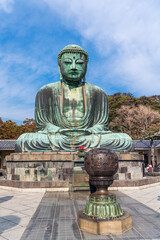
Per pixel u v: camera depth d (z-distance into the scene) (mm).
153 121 40594
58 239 4219
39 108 15414
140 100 53375
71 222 5273
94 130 14102
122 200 7910
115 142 13242
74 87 15758
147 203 7469
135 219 5473
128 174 12031
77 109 15156
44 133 13859
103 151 4953
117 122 44344
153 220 5387
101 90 16156
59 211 6340
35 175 11398
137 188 10664
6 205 7230
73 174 9391
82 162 11164
